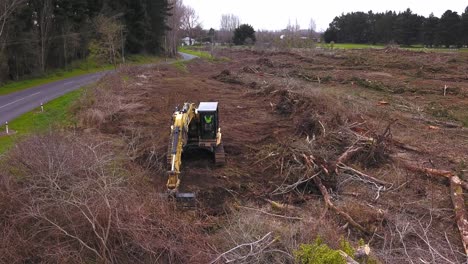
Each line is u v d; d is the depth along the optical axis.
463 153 13.63
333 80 29.28
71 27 43.91
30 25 38.12
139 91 25.81
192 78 34.22
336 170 11.59
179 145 10.53
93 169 8.69
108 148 12.92
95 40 42.72
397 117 18.25
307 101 19.05
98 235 6.99
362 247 6.26
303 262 6.00
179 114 11.46
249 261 7.16
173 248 7.41
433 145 14.48
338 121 15.30
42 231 7.54
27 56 36.75
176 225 8.38
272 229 8.55
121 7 53.16
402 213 9.55
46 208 7.70
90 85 25.91
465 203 10.02
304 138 15.04
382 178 11.55
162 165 12.65
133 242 7.35
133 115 19.50
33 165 9.03
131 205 8.08
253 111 20.73
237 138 15.77
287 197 10.81
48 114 19.75
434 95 23.72
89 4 47.69
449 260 7.44
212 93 26.39
